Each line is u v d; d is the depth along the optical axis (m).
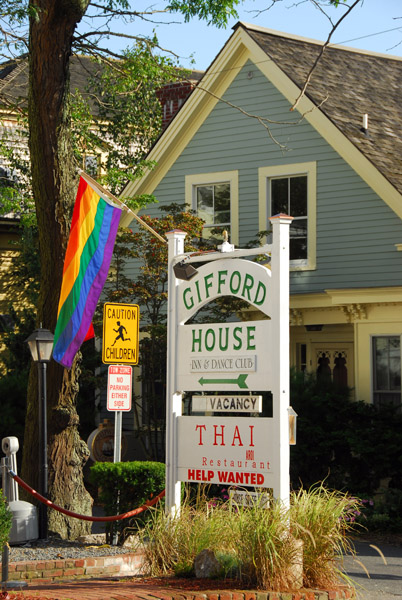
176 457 15.77
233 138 31.73
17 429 30.16
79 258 17.83
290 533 13.45
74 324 17.56
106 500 18.31
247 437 14.70
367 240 28.42
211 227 32.28
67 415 20.77
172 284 16.36
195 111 32.44
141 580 14.16
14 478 17.81
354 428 26.20
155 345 30.09
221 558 13.71
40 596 12.77
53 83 20.77
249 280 15.02
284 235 14.63
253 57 31.19
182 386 15.89
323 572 13.81
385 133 30.30
